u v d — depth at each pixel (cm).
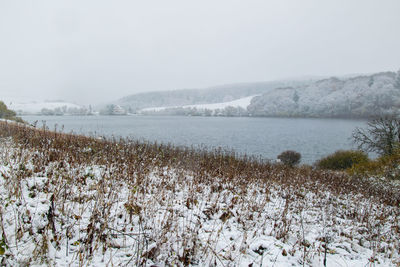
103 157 646
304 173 1133
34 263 238
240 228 413
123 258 278
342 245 416
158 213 402
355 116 12125
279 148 3953
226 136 5362
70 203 369
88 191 423
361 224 539
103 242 295
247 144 4175
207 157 1025
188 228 340
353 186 986
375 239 460
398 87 11631
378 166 1431
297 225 475
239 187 650
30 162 515
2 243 218
